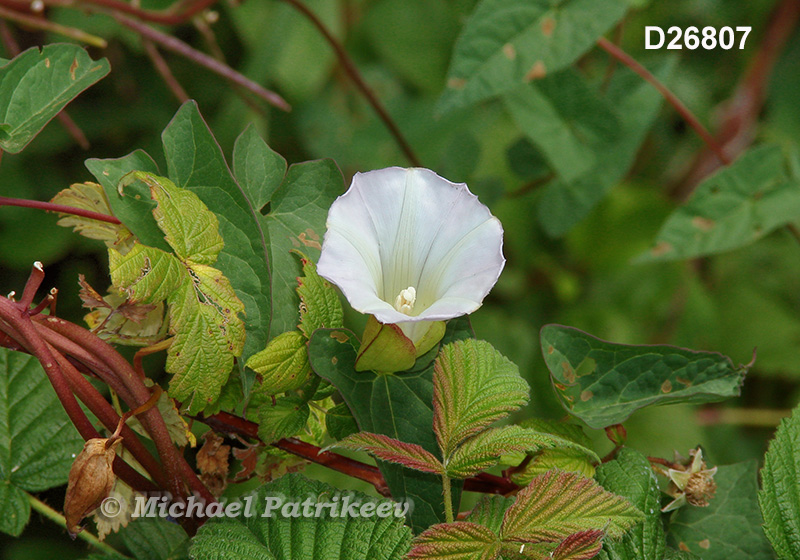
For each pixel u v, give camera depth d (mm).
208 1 997
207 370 761
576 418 791
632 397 798
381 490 785
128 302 772
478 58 908
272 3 1373
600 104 989
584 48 906
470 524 743
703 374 794
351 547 743
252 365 763
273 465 797
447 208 774
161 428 764
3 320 753
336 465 787
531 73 907
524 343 1410
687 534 797
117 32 1296
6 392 784
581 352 801
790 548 767
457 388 758
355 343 774
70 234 1260
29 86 781
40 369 786
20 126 775
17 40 1229
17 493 777
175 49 965
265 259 769
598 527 741
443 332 771
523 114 1003
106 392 851
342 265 752
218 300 762
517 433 751
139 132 1398
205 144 776
